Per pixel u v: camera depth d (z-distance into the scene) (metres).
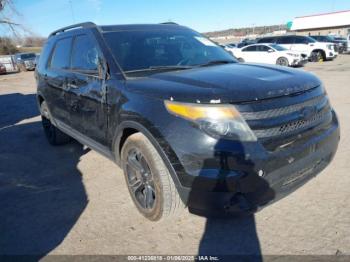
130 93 2.69
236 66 3.11
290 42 19.69
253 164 2.10
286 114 2.28
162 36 3.63
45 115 5.25
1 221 3.01
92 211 3.06
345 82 9.92
